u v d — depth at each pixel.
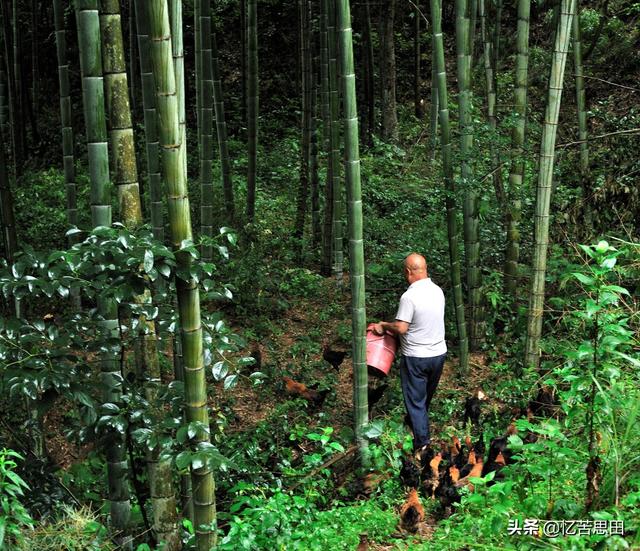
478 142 7.23
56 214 10.83
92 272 3.50
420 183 11.43
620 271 5.91
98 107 3.77
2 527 3.15
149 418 3.62
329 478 5.46
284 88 16.69
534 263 6.53
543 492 4.24
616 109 13.27
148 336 3.93
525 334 7.31
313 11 14.48
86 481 5.18
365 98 14.02
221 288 3.76
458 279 7.25
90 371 3.78
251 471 5.16
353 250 5.41
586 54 13.70
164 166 3.24
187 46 17.00
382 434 5.84
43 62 16.55
